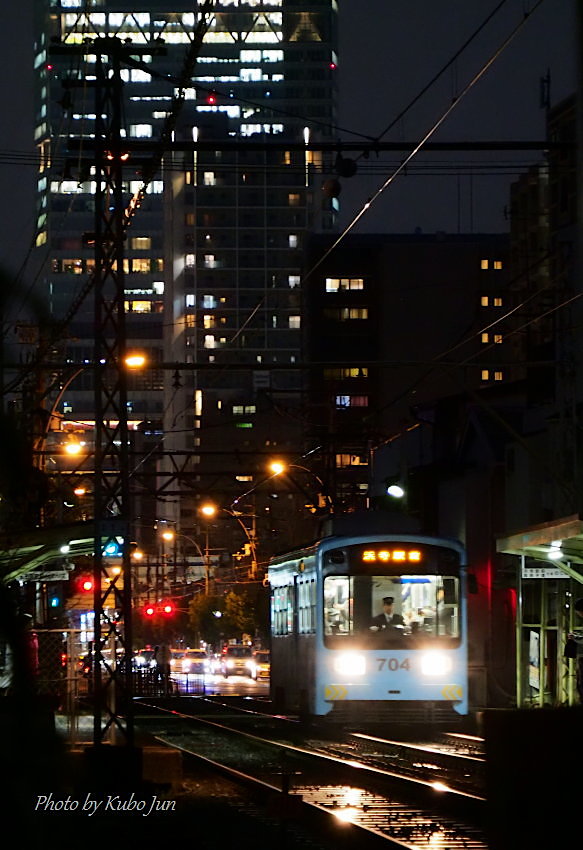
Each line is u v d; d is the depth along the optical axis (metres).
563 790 13.93
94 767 32.53
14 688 9.62
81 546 41.81
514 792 15.13
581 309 48.66
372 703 46.97
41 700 10.25
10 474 9.50
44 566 51.38
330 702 47.06
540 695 54.00
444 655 47.31
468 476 85.38
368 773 35.00
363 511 49.81
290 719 52.84
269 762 42.50
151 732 56.44
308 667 48.97
